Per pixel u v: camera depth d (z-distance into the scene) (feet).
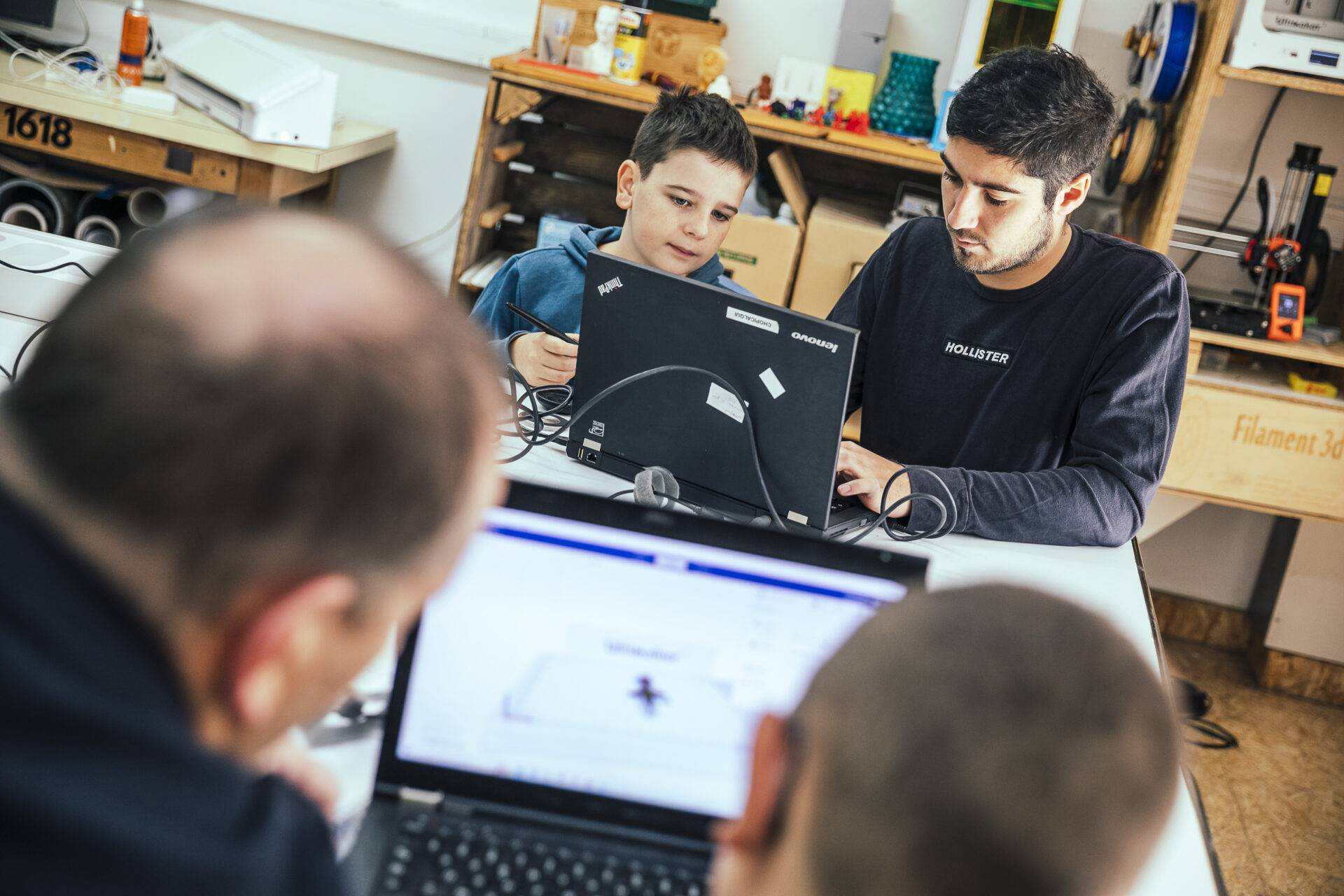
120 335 1.41
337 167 10.46
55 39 10.25
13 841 1.36
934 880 1.32
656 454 4.78
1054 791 1.30
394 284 1.55
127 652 1.49
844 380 4.24
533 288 6.46
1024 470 5.85
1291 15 7.81
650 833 2.87
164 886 1.44
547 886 2.68
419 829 2.77
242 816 1.62
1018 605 1.47
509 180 9.90
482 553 2.88
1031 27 8.54
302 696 1.68
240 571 1.47
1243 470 8.46
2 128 8.72
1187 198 9.65
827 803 1.38
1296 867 7.46
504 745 2.88
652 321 4.61
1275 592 9.77
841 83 9.23
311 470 1.43
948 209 5.55
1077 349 5.65
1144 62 8.81
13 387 1.47
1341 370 8.68
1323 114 9.31
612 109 9.68
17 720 1.38
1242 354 9.29
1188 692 9.39
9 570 1.43
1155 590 10.51
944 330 5.98
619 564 2.89
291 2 10.07
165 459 1.39
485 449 1.64
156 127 8.59
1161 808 1.36
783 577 2.89
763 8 9.73
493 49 10.02
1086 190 5.47
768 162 9.32
